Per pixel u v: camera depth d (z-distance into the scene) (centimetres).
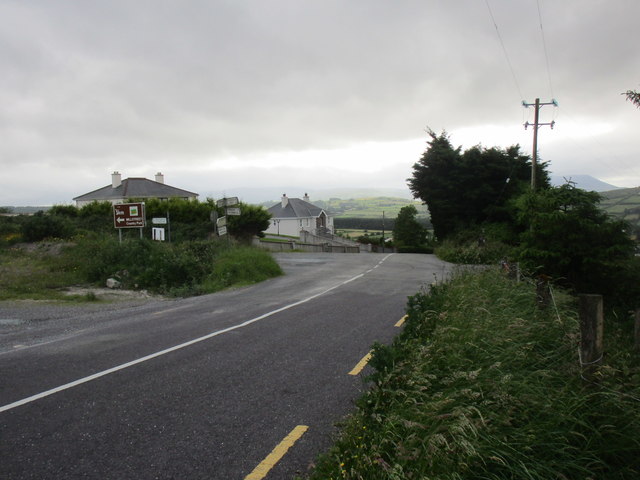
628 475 359
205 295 1480
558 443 372
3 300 1360
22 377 640
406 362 521
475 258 1916
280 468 404
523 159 4444
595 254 1287
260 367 675
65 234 2470
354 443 395
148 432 472
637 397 425
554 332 673
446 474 331
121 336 880
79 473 397
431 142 4766
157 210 3441
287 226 7988
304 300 1270
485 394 449
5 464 411
